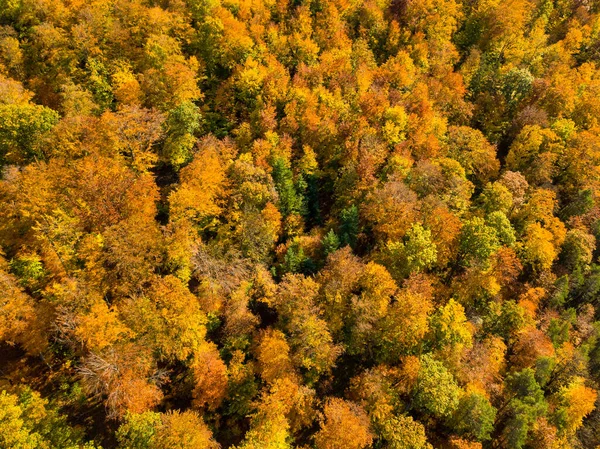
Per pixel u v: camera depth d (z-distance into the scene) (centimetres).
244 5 10044
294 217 7444
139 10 9025
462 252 7619
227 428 5862
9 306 5212
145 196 6556
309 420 5856
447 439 6119
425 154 8756
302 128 8481
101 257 5853
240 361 5825
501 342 6812
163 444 4638
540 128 9881
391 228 7331
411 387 6053
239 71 8769
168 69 8044
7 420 4391
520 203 8550
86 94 7638
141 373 5266
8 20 8688
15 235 6147
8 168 6397
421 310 6228
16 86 7319
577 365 6919
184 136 7569
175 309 5578
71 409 5534
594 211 8988
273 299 6353
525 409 5831
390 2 11856
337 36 10438
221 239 6956
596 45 13112
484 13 12175
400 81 9850
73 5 8819
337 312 6531
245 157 7438
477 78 11131
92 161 6469
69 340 5384
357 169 7856
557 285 7775
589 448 6881
